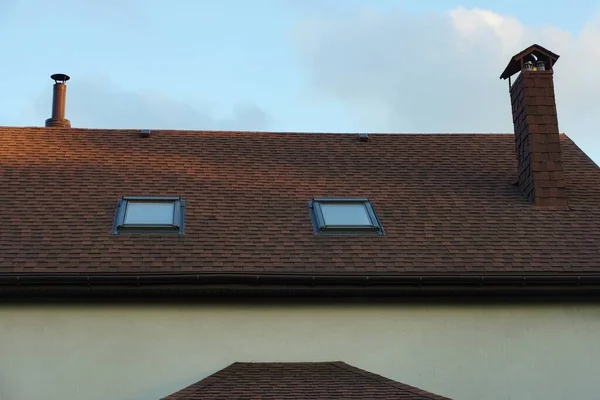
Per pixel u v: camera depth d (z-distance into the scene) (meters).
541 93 11.96
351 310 9.37
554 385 9.34
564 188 11.46
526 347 9.42
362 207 11.11
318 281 9.12
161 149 12.86
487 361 9.34
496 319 9.49
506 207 11.33
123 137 13.29
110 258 9.27
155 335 9.03
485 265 9.56
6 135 12.95
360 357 9.23
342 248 9.88
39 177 11.51
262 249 9.73
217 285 9.05
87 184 11.36
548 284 9.42
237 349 9.10
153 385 8.88
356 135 14.04
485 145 13.92
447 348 9.34
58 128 13.41
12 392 8.67
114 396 8.80
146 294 9.00
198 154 12.75
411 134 14.26
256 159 12.70
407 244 10.05
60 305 9.00
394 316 9.39
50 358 8.82
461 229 10.54
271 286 9.13
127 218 10.34
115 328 9.00
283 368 8.77
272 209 10.90
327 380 8.14
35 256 9.20
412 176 12.38
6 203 10.59
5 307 8.92
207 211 10.69
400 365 9.23
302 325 9.25
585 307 9.62
